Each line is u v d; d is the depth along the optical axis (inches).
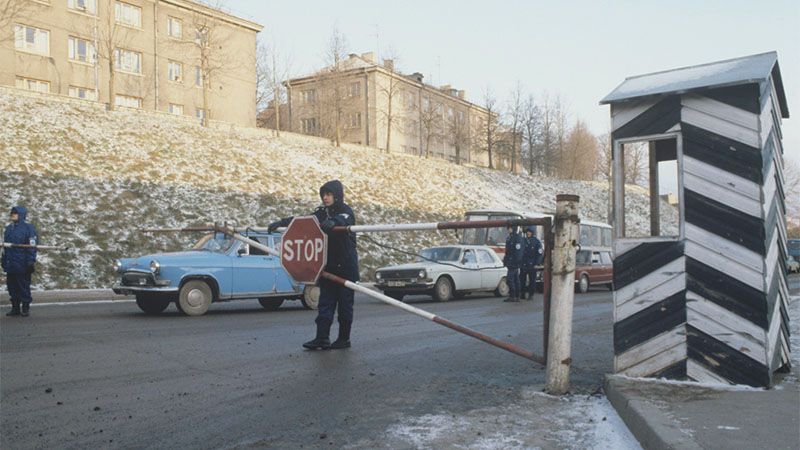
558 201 204.2
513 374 239.8
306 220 289.7
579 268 847.7
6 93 1126.4
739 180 189.5
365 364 258.8
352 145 1755.7
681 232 197.9
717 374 190.9
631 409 160.7
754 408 158.6
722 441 129.8
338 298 300.8
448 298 663.1
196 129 1344.7
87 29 1638.8
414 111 2696.9
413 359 272.7
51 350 284.4
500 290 730.8
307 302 531.2
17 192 816.9
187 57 1904.5
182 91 1895.9
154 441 152.6
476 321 433.4
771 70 195.2
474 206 1595.7
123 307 529.7
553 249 209.3
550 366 204.7
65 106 1169.4
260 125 2677.2
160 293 454.6
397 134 2645.2
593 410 181.2
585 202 2110.0
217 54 1865.2
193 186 1031.0
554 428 163.9
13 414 175.3
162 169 1048.2
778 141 214.8
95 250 757.9
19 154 908.0
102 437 155.4
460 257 690.2
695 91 196.2
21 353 274.8
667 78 212.2
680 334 196.4
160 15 1824.6
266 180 1186.6
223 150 1255.5
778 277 204.5
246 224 970.7
